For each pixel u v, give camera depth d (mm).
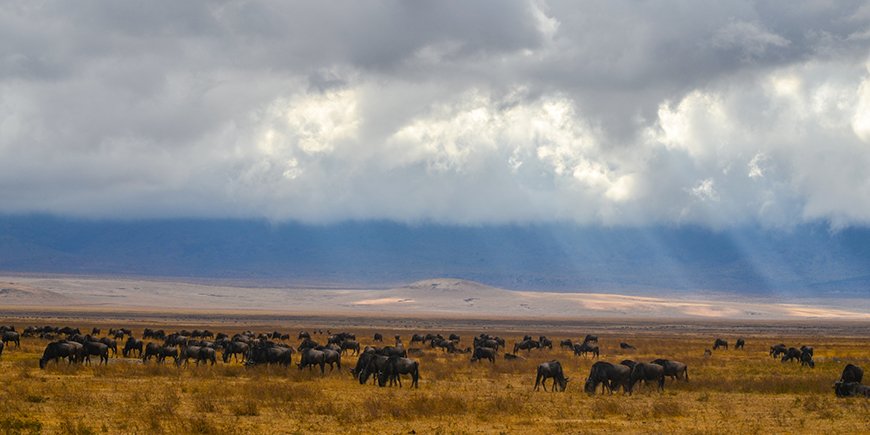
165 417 49094
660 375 66875
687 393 67250
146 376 74750
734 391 68875
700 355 128250
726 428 48750
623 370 66312
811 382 73438
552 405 58062
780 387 69750
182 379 72938
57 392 60188
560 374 68875
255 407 51750
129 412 50281
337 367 85688
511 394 65188
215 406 54188
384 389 67875
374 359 71062
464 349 138875
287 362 85188
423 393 65000
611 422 50594
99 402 54906
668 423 50438
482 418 50812
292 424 48125
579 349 124312
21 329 184625
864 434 47500
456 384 73625
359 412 52281
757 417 53312
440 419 50531
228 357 102812
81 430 43500
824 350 149375
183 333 152250
